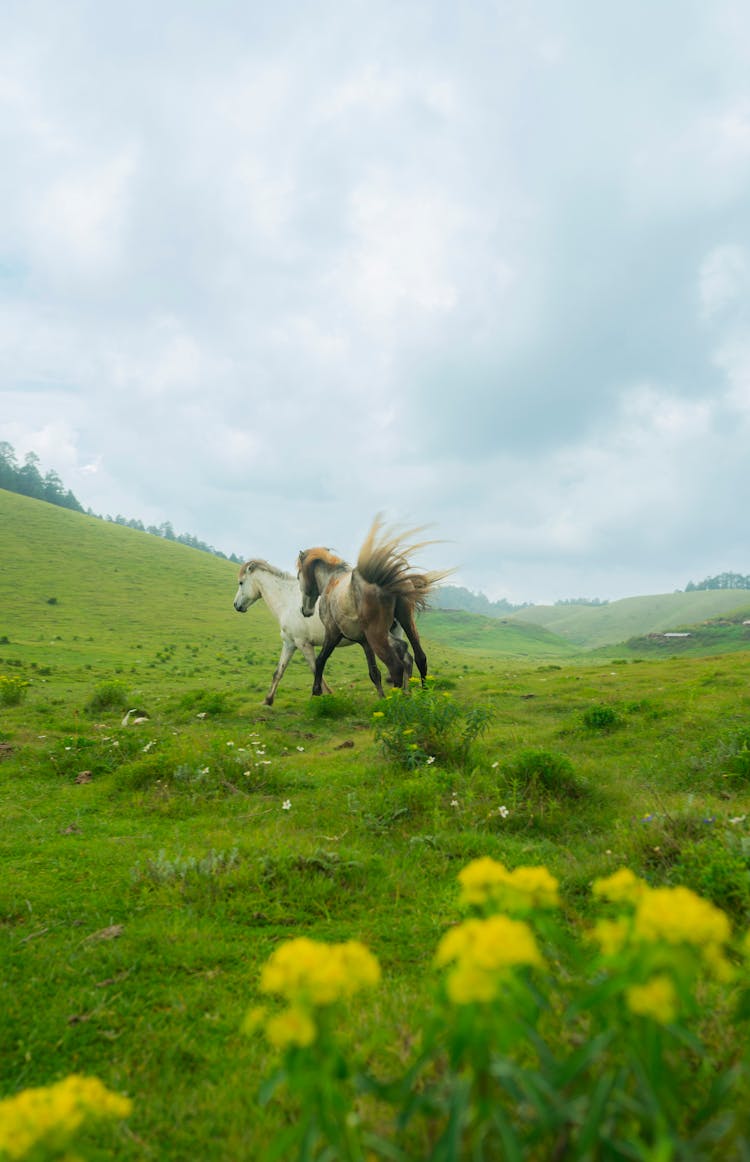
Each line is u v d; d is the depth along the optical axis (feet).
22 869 16.25
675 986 4.25
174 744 29.94
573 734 31.86
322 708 40.75
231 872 15.03
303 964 4.19
